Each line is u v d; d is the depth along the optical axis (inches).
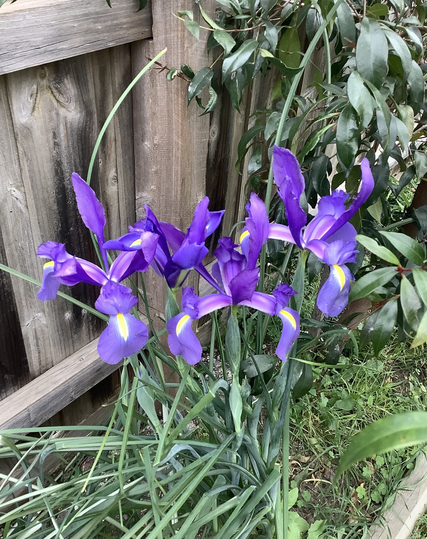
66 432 33.7
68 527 19.7
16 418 27.7
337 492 33.3
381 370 41.7
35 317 27.7
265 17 25.7
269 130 26.0
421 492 33.1
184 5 23.4
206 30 24.9
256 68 27.6
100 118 26.1
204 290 38.6
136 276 33.0
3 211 23.4
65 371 30.3
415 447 35.6
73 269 15.9
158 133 27.7
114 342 14.8
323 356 41.6
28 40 19.9
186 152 27.8
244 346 24.3
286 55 29.1
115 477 22.1
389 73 28.0
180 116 26.5
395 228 35.1
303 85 37.4
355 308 39.1
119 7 22.7
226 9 25.8
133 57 26.0
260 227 16.0
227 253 18.0
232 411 19.4
